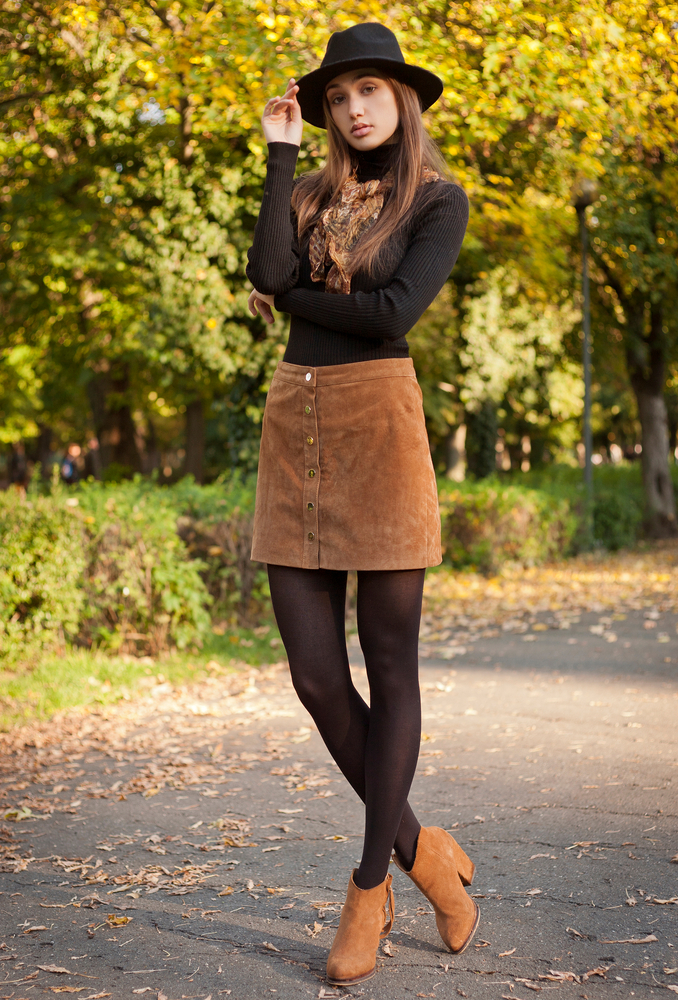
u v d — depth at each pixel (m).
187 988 2.01
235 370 10.69
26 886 2.66
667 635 7.03
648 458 17.36
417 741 2.02
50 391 17.23
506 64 8.18
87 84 11.11
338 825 3.11
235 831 3.09
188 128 10.80
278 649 6.67
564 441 32.28
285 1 7.41
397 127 2.05
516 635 7.25
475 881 2.57
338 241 2.00
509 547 11.65
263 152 8.54
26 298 13.73
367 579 2.03
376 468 1.99
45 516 6.14
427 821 3.08
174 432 30.25
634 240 14.33
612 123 8.89
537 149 11.20
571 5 7.90
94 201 11.90
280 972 2.07
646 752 3.87
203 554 7.30
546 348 17.75
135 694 5.32
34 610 6.15
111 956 2.19
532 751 3.92
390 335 1.92
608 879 2.55
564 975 2.01
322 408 2.02
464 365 16.84
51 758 4.06
